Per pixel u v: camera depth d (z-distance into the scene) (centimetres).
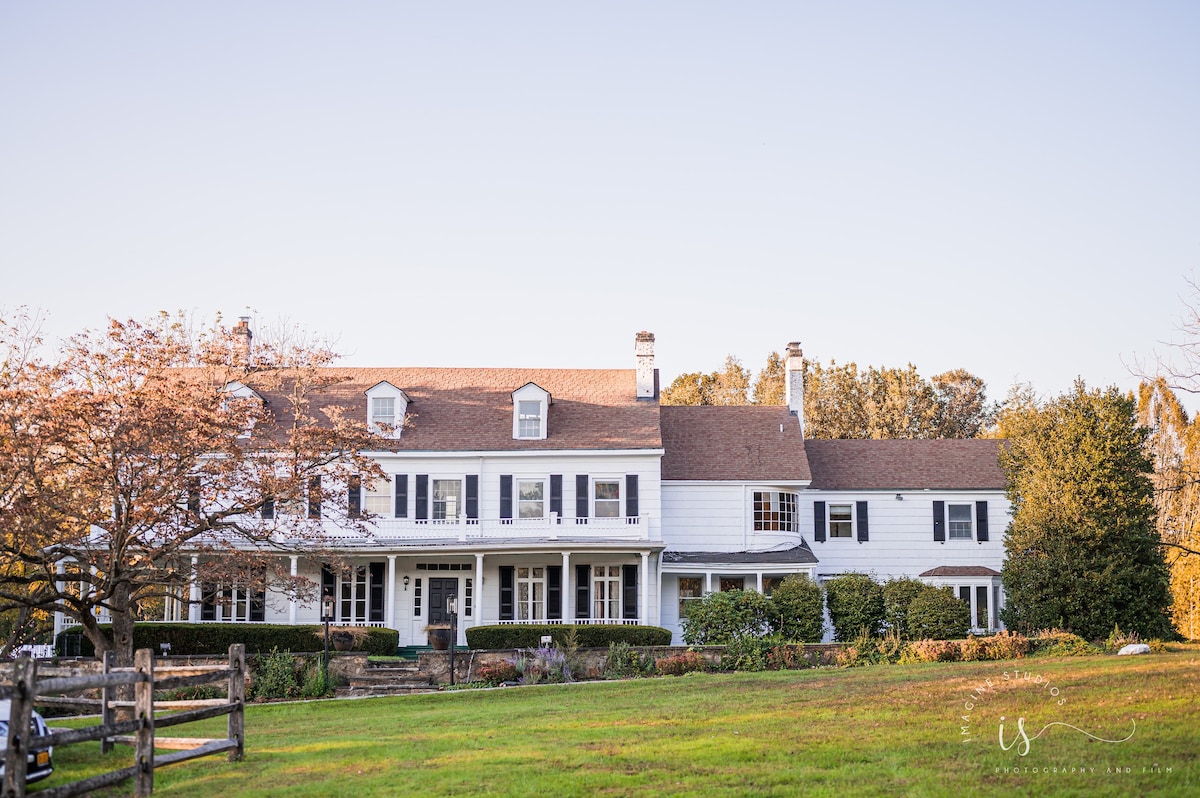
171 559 2642
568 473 3953
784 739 1611
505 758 1534
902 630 3434
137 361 2511
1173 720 1602
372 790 1338
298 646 3450
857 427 6825
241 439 3634
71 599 2475
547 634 3494
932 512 4234
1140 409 5294
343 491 3009
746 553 3997
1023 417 3922
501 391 4269
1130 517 3484
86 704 1633
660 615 3956
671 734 1717
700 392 7350
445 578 3944
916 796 1245
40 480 2320
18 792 1104
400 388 4184
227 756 1603
